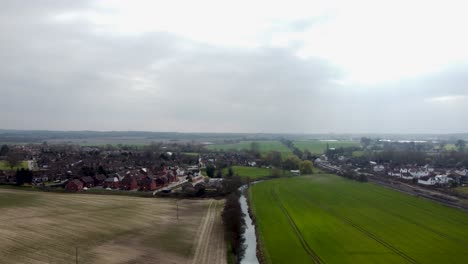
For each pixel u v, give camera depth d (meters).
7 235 77.31
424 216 104.12
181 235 83.62
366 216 104.00
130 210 106.25
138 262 65.88
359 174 191.50
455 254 71.50
